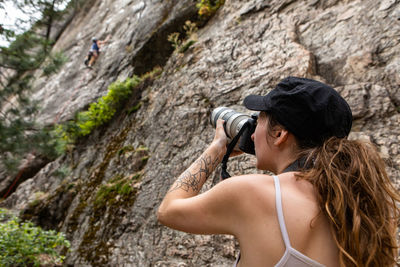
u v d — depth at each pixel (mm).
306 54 3371
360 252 717
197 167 1046
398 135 2416
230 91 3775
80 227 4543
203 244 2830
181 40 6426
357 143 860
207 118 3830
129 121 5594
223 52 4324
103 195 4500
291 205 758
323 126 840
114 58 8562
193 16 6160
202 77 4277
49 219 5629
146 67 7180
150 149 4402
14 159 6215
